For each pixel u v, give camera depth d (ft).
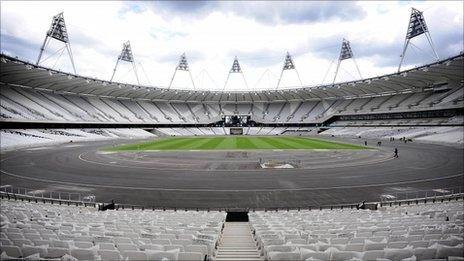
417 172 93.25
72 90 261.24
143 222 39.75
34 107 215.10
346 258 22.81
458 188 73.87
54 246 26.68
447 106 201.57
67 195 70.64
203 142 205.87
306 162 114.52
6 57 164.14
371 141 205.57
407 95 257.55
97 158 127.34
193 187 77.25
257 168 102.68
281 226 37.29
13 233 29.94
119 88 279.69
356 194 70.13
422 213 46.06
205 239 29.09
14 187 77.66
